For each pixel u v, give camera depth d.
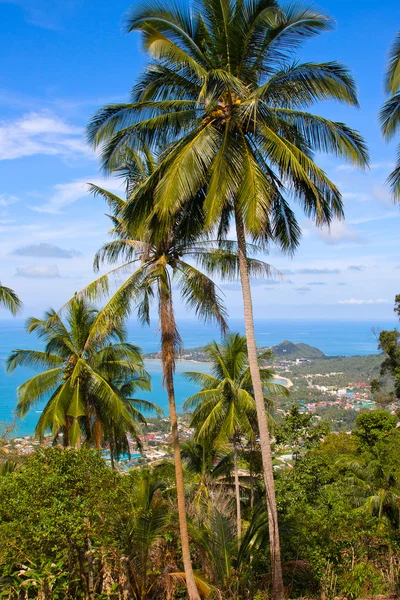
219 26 10.02
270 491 10.82
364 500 19.11
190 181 9.73
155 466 21.67
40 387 16.95
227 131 10.26
